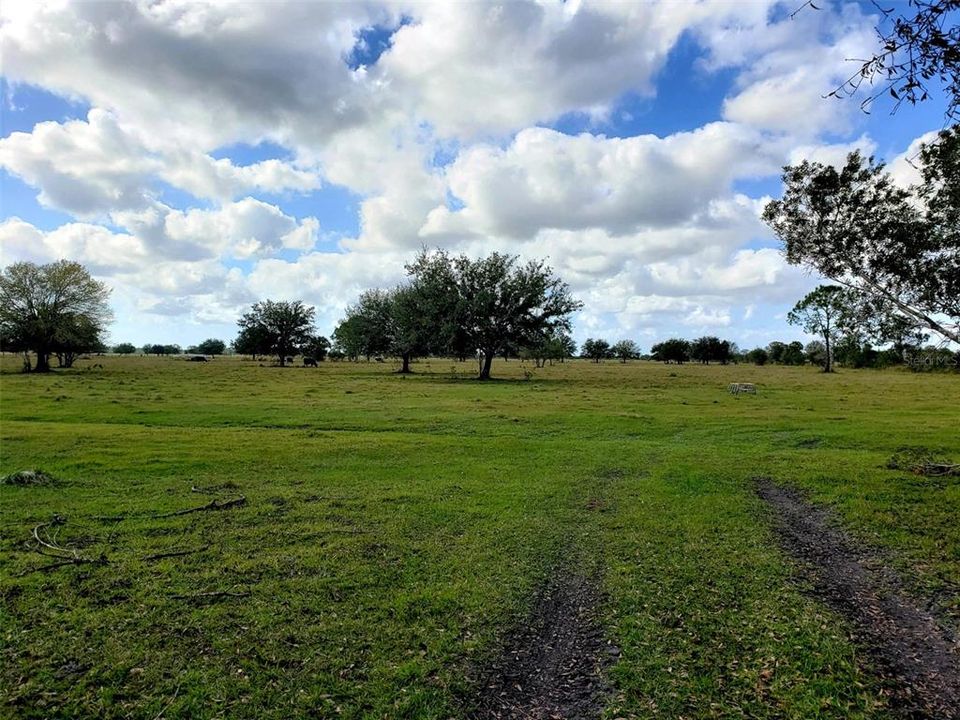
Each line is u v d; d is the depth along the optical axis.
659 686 5.74
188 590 7.81
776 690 5.65
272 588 7.91
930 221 11.87
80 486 13.49
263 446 18.89
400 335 62.97
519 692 5.72
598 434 22.80
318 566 8.71
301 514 11.41
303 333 98.25
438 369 85.50
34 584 7.90
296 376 62.03
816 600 7.80
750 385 43.62
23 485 13.30
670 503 12.55
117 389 41.03
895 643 6.66
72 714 5.24
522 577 8.42
